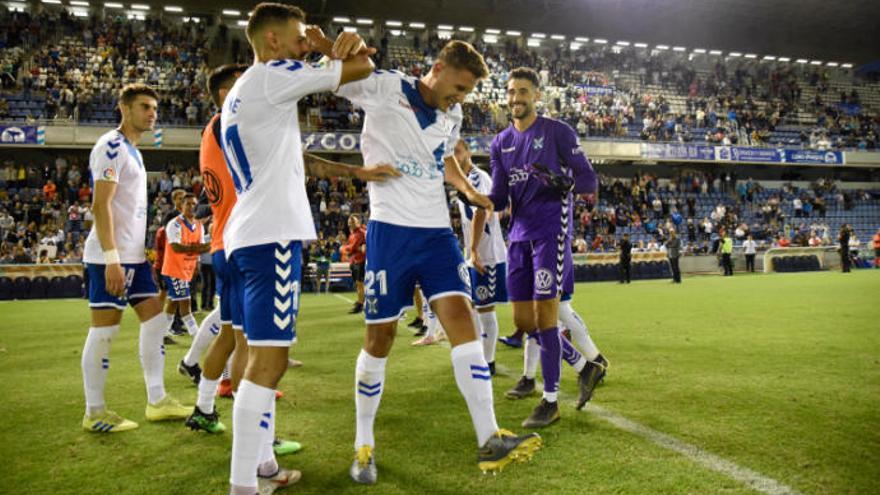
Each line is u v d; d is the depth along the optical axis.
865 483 2.07
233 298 2.34
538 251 3.12
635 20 27.06
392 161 2.36
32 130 17.64
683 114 26.50
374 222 2.38
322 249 16.16
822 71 33.03
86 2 23.08
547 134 3.26
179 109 19.75
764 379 3.77
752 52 30.81
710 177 25.94
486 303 4.33
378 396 2.36
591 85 27.33
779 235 23.55
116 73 21.28
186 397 3.69
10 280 14.16
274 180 2.08
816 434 2.62
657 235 22.45
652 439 2.61
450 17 26.11
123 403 3.53
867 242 24.86
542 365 2.97
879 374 3.88
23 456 2.56
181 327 7.16
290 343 2.07
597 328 6.47
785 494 1.99
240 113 2.06
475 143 20.95
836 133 27.86
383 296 2.32
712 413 3.00
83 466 2.43
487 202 2.76
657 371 4.09
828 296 9.98
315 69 2.07
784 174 27.73
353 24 26.41
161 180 19.31
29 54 21.23
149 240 16.17
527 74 3.28
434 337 5.78
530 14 26.14
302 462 2.44
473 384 2.11
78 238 17.00
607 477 2.17
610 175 25.91
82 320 8.59
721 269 21.08
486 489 2.10
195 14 24.47
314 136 19.45
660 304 9.37
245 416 1.95
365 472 2.20
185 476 2.31
